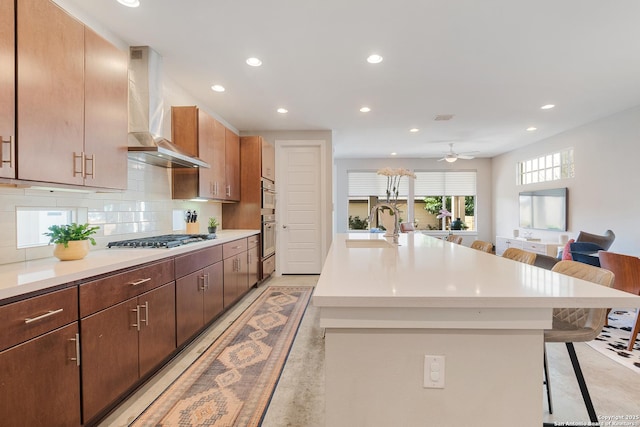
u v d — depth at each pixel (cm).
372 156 809
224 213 475
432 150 724
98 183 193
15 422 120
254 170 471
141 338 193
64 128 168
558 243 518
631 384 201
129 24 235
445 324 97
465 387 99
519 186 691
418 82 340
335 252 200
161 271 215
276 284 483
